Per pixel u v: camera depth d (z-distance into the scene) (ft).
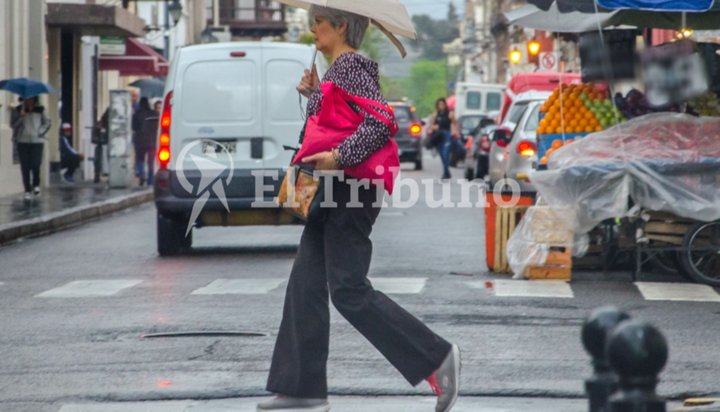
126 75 309.42
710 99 91.09
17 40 196.54
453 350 42.68
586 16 106.01
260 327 64.80
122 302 74.69
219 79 102.78
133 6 319.06
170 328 64.64
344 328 63.87
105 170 244.42
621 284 83.35
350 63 42.88
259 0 467.11
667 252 87.92
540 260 85.05
